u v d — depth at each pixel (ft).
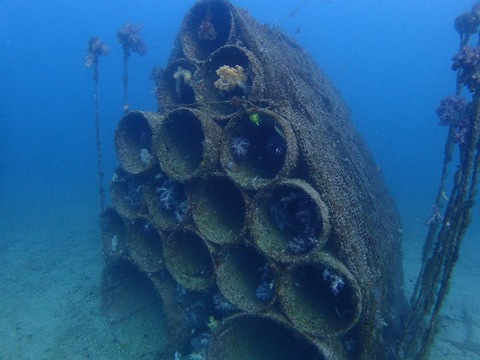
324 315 14.37
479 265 38.50
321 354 13.44
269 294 15.62
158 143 17.98
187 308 19.17
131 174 21.42
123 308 22.20
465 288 31.68
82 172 95.04
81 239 36.55
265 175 17.74
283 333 17.35
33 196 60.90
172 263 18.31
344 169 20.34
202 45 22.88
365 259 16.12
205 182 17.93
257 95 17.47
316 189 15.02
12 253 32.42
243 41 19.60
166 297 19.04
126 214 21.16
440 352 21.58
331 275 14.14
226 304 17.06
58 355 18.86
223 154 16.76
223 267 16.43
